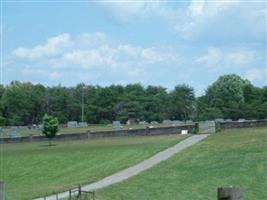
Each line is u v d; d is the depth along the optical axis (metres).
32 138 107.62
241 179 51.53
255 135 80.12
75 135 104.38
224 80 199.00
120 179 57.28
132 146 83.75
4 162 81.44
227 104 185.62
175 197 45.84
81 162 76.56
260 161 59.56
